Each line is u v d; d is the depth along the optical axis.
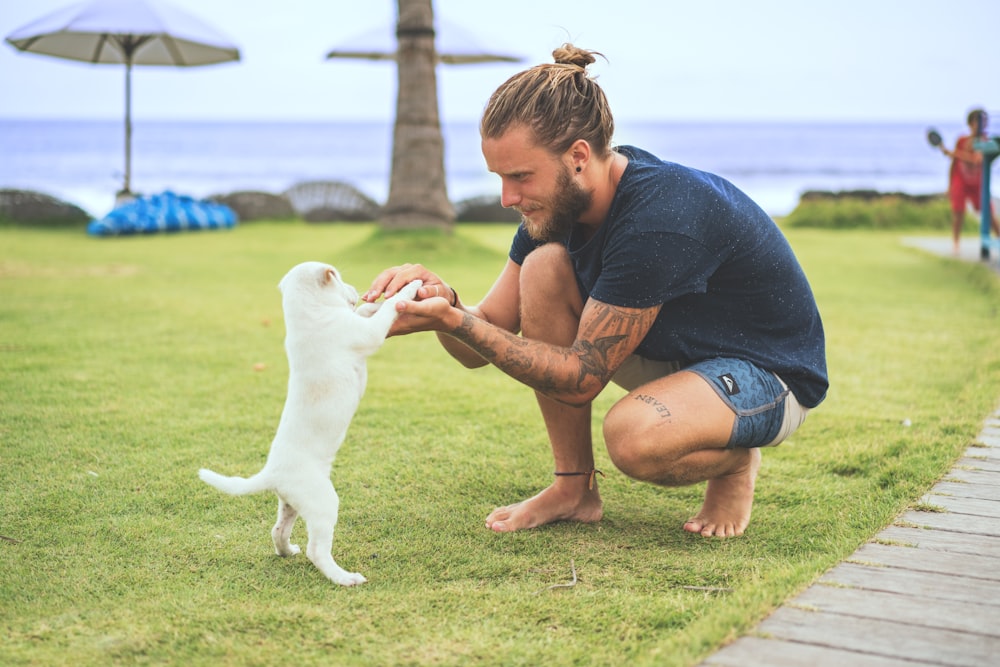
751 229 2.38
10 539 2.45
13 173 44.16
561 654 1.83
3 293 6.89
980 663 1.73
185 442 3.36
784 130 113.19
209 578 2.24
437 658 1.82
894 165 50.81
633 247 2.25
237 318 6.04
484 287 7.44
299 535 2.58
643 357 2.57
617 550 2.44
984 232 9.43
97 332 5.45
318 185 17.89
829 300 7.24
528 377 2.30
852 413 3.84
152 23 11.60
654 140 76.75
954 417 3.68
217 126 132.25
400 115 9.98
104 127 114.62
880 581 2.11
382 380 4.45
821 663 1.73
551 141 2.20
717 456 2.38
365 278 7.89
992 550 2.31
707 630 1.83
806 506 2.77
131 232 12.89
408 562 2.35
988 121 10.28
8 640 1.90
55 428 3.48
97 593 2.14
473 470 3.13
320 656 1.83
